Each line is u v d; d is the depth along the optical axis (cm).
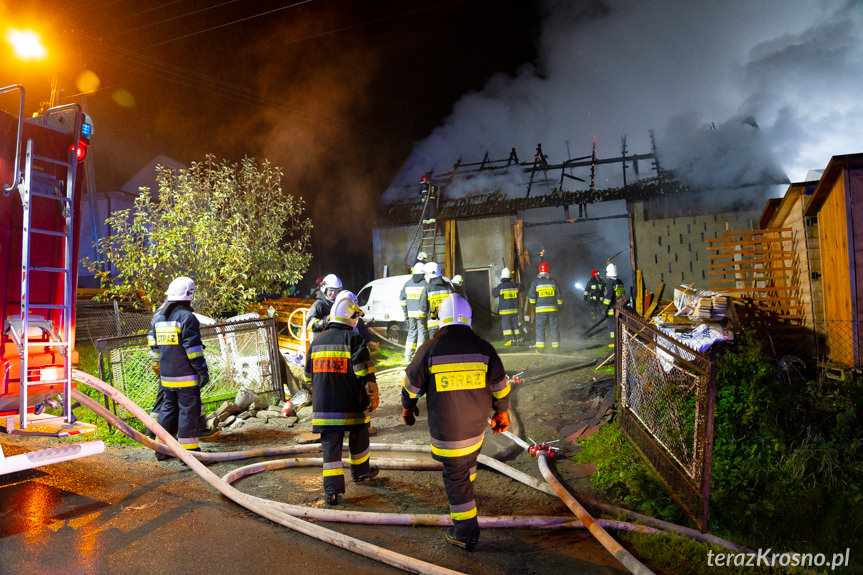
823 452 437
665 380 457
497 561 338
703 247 1417
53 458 392
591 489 461
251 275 1066
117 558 332
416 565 317
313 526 369
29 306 383
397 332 1383
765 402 495
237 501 416
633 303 1370
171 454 504
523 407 718
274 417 707
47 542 353
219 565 326
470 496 354
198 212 1010
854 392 498
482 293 1612
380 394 834
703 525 356
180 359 539
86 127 423
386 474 502
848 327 582
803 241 666
